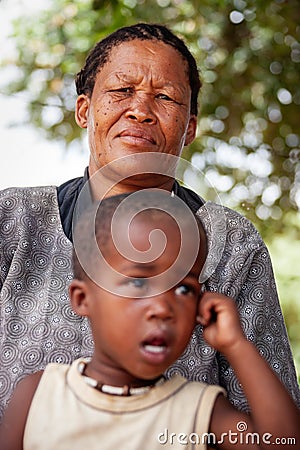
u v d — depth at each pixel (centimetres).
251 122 522
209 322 181
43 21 523
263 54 512
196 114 253
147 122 229
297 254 513
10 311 220
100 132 230
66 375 180
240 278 235
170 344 171
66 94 532
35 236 233
